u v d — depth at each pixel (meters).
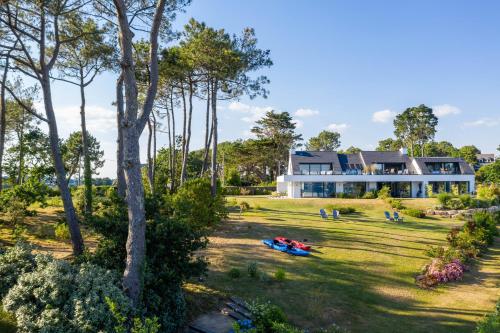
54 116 14.08
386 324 10.45
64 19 16.61
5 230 17.38
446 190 45.50
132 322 7.31
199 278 12.41
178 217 10.02
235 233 20.20
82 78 22.17
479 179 69.75
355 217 29.72
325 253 17.19
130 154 8.49
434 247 19.33
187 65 24.69
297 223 24.81
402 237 21.78
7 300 7.73
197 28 24.94
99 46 18.52
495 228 24.11
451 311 11.59
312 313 10.71
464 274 15.52
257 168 78.00
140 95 28.59
